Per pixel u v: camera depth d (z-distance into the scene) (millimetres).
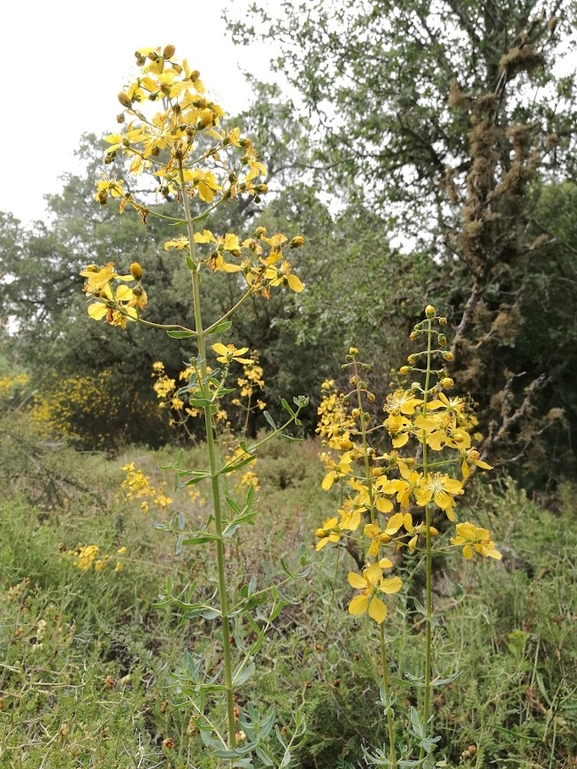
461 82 6969
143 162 1507
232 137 1532
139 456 9789
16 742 1744
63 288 18734
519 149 5168
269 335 11633
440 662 2412
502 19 6680
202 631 3055
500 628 2863
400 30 6965
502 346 7168
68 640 2367
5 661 2146
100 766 1775
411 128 7180
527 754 2121
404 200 7383
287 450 8711
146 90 1453
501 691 2152
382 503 1499
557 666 2512
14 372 14484
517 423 6879
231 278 11961
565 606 2900
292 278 1551
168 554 3934
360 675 2352
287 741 2100
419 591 3336
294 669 2537
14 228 17906
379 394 5953
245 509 1421
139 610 3281
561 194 7398
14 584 3018
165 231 18312
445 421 1512
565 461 6852
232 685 1415
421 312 6395
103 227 18375
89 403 13750
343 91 7012
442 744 2252
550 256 7207
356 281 6906
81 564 3312
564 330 7137
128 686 2545
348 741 2199
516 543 3865
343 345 7434
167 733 2232
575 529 4527
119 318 1470
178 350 13391
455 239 6258
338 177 7215
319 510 4891
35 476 5371
